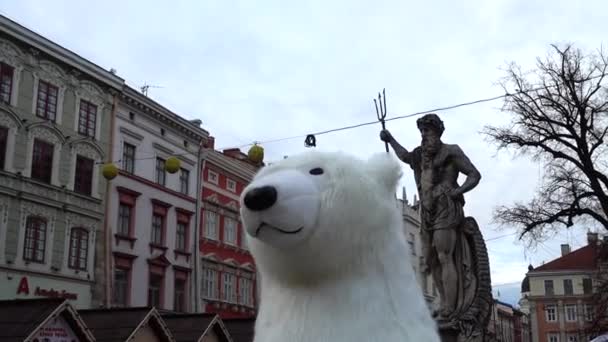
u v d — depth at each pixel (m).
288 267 2.54
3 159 23.56
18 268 23.25
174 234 31.38
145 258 29.31
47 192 24.94
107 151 28.06
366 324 2.42
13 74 24.22
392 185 2.72
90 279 26.25
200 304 32.09
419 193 7.32
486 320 6.77
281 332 2.48
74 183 26.30
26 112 24.55
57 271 24.86
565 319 62.06
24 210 23.92
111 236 27.55
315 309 2.48
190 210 32.56
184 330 17.45
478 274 6.88
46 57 25.53
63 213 25.55
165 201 30.92
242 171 37.16
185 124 32.69
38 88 25.20
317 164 2.65
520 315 80.38
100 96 28.02
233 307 34.84
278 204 2.46
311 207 2.49
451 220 6.91
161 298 29.97
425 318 2.57
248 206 2.50
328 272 2.51
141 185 29.59
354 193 2.54
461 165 7.01
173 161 11.93
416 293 2.63
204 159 34.03
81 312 16.31
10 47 24.05
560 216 21.16
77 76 26.92
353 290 2.49
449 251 6.90
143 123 30.30
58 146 25.77
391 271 2.60
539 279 64.31
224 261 34.56
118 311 16.08
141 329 15.36
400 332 2.43
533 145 21.33
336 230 2.49
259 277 2.78
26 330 12.38
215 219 34.69
